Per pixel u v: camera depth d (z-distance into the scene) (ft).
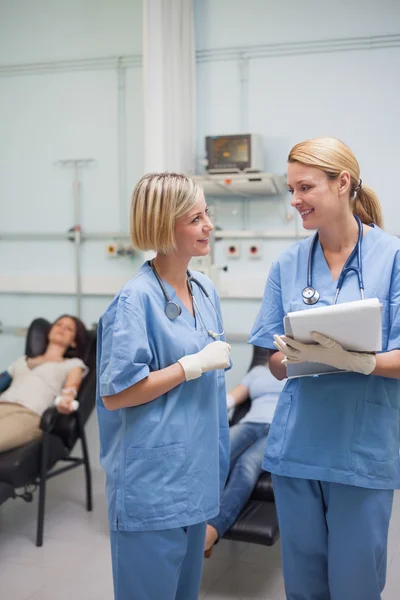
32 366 11.56
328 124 12.16
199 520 5.28
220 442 5.93
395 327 5.10
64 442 10.27
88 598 7.87
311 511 5.44
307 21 12.16
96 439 12.81
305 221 5.29
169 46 11.71
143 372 5.03
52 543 9.50
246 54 12.48
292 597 5.67
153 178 5.25
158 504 5.12
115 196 13.39
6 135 13.93
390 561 8.59
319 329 4.77
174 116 11.80
